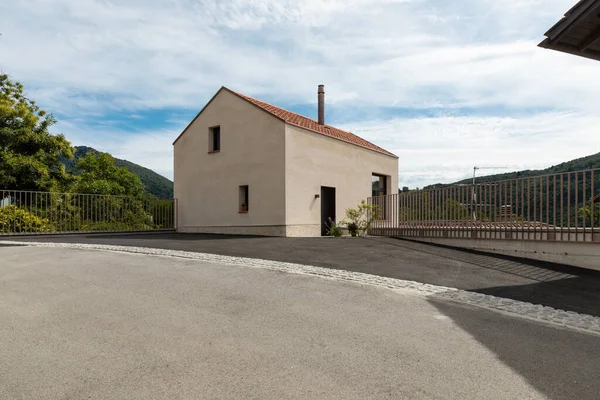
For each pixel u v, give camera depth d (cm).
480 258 833
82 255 808
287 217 1349
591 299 525
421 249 947
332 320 403
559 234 773
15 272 631
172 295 491
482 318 423
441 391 256
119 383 263
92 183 2445
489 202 927
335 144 1599
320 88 1805
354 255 834
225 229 1528
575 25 593
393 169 2014
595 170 724
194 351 319
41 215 1320
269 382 266
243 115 1484
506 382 271
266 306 448
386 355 316
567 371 292
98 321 393
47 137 1973
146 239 1224
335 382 267
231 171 1517
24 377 271
